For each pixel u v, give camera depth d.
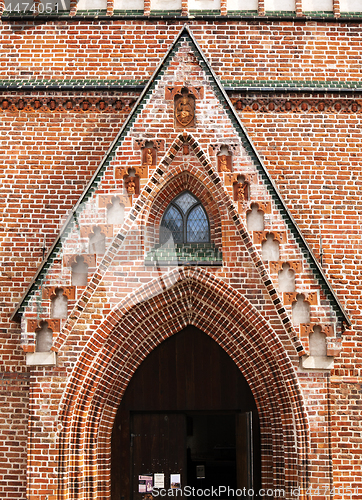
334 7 10.93
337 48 10.79
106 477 9.41
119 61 10.70
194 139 9.28
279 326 9.04
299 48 10.76
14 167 10.41
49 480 8.62
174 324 9.85
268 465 9.48
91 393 9.10
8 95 10.56
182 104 9.39
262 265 9.02
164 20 10.78
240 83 10.55
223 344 9.76
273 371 9.25
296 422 8.80
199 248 9.52
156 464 9.96
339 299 10.01
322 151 10.41
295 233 9.03
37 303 8.98
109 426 9.64
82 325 9.05
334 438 9.55
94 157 10.44
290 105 10.51
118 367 9.58
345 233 10.20
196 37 10.74
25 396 9.73
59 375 8.91
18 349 9.88
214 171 9.21
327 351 8.77
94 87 10.46
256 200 9.12
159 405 9.95
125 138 9.29
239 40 10.74
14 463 9.53
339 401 9.66
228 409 10.05
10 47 10.78
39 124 10.52
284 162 10.38
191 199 10.06
